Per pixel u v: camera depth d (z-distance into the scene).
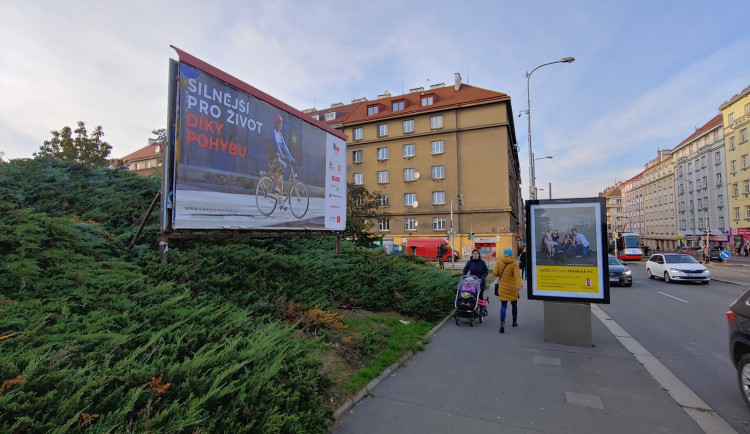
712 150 60.31
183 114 5.43
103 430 2.15
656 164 95.69
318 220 8.98
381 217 33.00
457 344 6.48
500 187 40.69
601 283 6.46
